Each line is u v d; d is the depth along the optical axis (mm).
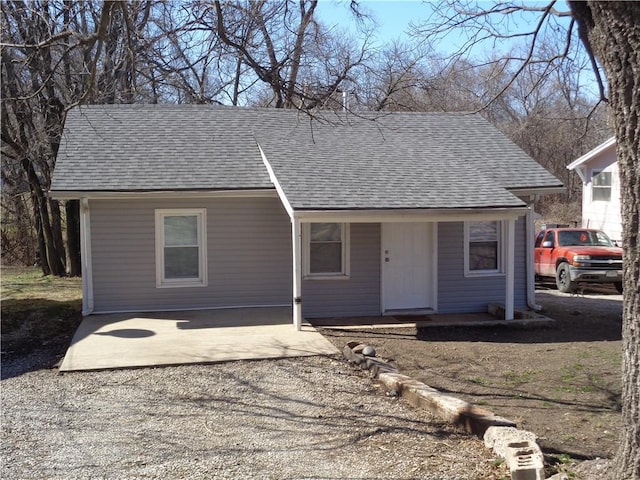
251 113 15812
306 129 15234
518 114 23641
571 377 8758
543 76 8977
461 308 13789
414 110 19125
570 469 5293
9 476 5117
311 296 13156
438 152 14680
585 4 4461
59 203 21641
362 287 13336
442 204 11945
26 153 17469
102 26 7023
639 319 4301
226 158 13984
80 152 13664
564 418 7023
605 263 17328
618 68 4148
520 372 9031
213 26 9500
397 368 9211
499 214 12203
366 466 5328
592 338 11469
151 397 7531
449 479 5035
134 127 14812
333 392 7742
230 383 8148
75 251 20312
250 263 13438
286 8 10297
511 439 5473
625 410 4434
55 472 5203
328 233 13250
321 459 5500
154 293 13117
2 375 8789
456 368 9266
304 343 10336
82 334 10969
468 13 7855
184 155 13953
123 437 6102
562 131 25000
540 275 19469
